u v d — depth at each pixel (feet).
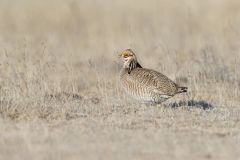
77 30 150.71
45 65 90.58
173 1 172.55
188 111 73.20
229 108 76.54
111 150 55.36
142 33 139.33
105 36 141.69
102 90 84.43
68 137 59.62
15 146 56.59
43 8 171.12
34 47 123.54
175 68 95.20
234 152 55.83
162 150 55.72
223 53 112.68
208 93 85.81
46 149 55.52
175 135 61.41
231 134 62.80
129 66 75.15
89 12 167.12
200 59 99.71
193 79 89.25
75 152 54.75
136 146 56.75
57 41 137.18
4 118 67.56
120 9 169.68
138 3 175.11
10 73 85.20
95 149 55.62
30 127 63.82
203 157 54.13
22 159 52.80
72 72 89.15
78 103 76.64
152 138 59.77
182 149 56.03
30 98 75.00
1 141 58.08
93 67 101.91
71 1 172.04
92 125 65.36
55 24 159.43
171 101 79.41
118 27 150.51
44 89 80.43
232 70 95.55
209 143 58.39
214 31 139.13
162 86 70.85
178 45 124.77
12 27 155.33
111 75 100.94
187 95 83.71
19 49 99.19
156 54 116.67
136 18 159.02
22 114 69.10
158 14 163.12
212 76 92.12
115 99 80.84
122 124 66.13
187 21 148.56
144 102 72.90
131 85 72.90
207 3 161.99
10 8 171.63
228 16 149.07
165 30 141.49
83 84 94.68
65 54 115.03
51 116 69.10
